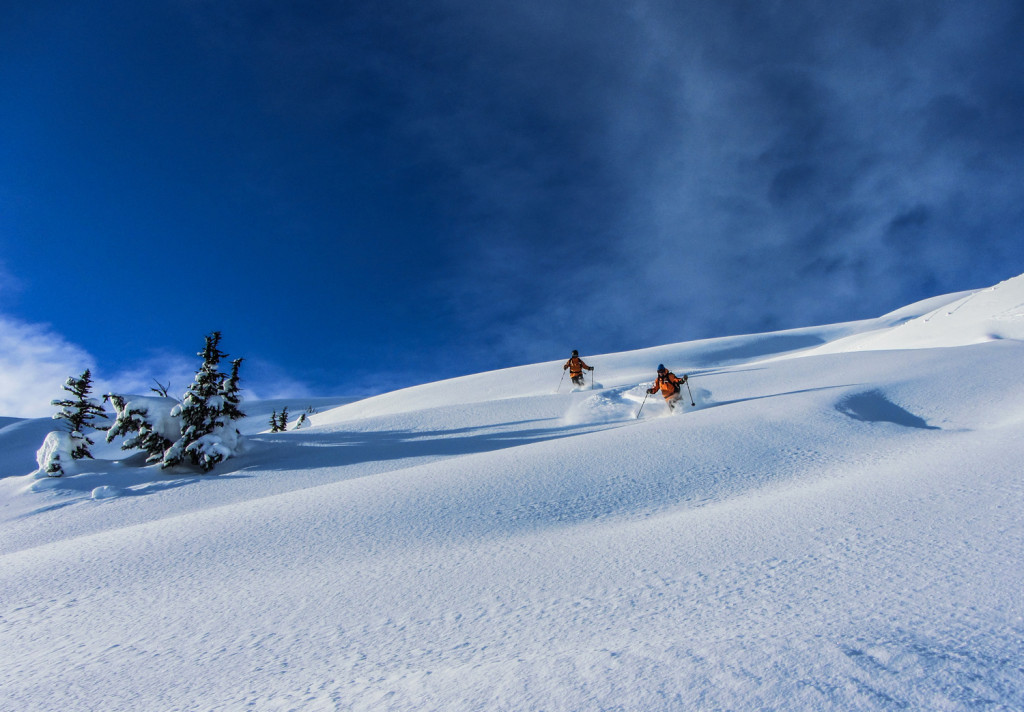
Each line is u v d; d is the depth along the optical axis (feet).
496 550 15.58
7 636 13.16
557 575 12.30
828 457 24.48
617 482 23.17
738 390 55.57
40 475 47.88
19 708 8.97
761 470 23.43
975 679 5.01
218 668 9.59
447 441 49.70
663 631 7.64
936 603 7.11
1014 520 10.45
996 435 20.57
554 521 18.97
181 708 8.06
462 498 22.63
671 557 12.21
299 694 7.63
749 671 5.61
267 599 13.55
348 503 23.62
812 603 7.85
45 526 32.48
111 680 9.73
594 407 56.95
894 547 10.03
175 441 49.78
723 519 15.05
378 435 55.01
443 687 6.56
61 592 16.22
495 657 7.77
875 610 7.15
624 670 6.07
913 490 14.16
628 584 10.79
